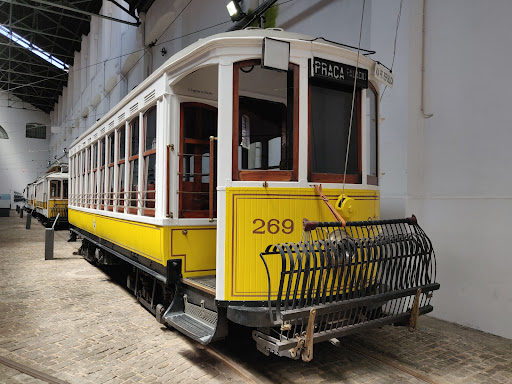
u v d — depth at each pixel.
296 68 3.59
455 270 5.08
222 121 3.49
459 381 3.53
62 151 35.16
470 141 4.96
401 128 5.55
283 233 3.45
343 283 3.46
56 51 30.95
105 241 7.36
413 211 5.48
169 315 4.25
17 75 34.97
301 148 3.57
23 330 4.84
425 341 4.48
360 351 4.16
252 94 4.03
